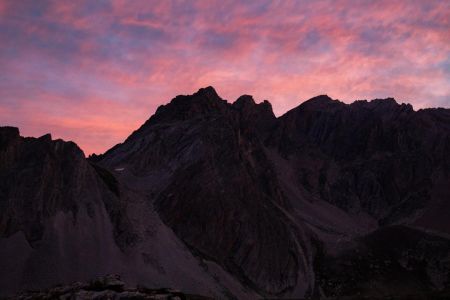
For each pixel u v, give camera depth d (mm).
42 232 159875
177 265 175000
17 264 148375
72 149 185000
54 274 146750
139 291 75375
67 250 156750
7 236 156500
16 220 161125
